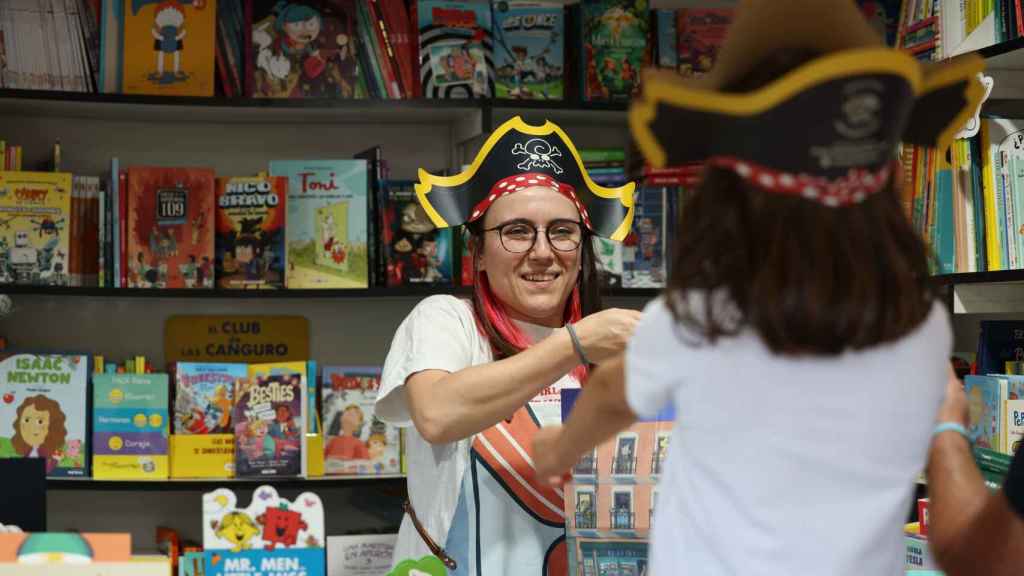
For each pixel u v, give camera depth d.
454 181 2.19
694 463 1.16
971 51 2.93
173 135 3.80
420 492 2.17
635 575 1.82
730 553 1.13
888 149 1.09
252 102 3.45
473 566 2.08
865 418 1.11
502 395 1.86
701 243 1.14
